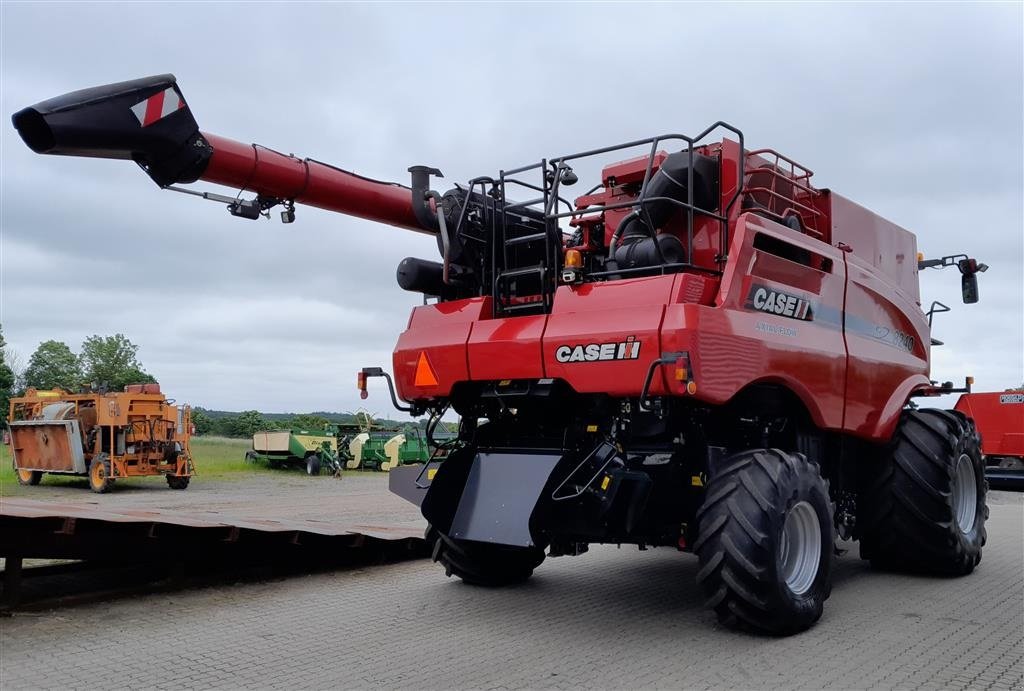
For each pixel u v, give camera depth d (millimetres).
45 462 18062
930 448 6824
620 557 7918
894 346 7031
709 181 5848
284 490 17312
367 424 25250
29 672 4332
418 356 6094
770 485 4953
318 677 4273
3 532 5340
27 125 4941
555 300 5430
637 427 5352
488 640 4988
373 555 7578
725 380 4953
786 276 5660
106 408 16703
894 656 4625
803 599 5113
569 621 5445
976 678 4219
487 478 5613
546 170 5871
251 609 5793
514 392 5539
